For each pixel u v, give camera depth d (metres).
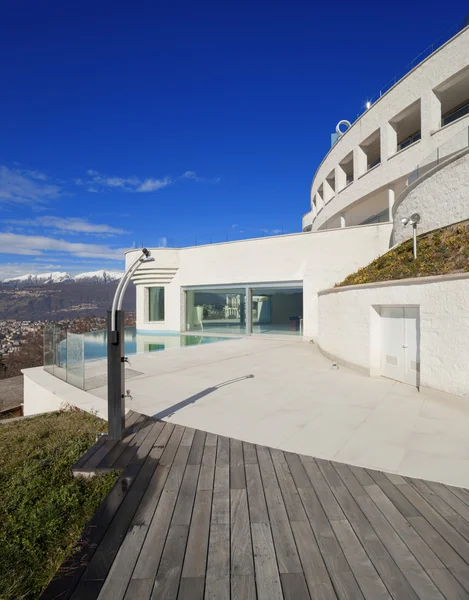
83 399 7.67
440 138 16.28
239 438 5.21
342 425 5.71
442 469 4.17
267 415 6.25
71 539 3.09
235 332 20.97
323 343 13.30
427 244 10.30
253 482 3.91
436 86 16.52
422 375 7.43
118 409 5.17
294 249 19.08
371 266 12.64
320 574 2.55
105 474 4.18
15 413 13.81
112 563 2.69
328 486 3.81
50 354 10.59
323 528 3.08
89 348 11.98
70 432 5.98
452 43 15.76
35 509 3.57
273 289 19.95
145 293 23.97
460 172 10.09
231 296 21.09
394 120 19.19
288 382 8.80
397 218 14.00
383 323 9.19
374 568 2.60
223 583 2.48
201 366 11.18
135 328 24.45
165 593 2.40
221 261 21.19
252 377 9.45
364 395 7.48
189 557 2.74
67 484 4.04
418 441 5.01
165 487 3.81
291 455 4.61
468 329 6.36
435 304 7.08
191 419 6.07
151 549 2.83
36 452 5.12
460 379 6.50
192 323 22.73
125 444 5.01
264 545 2.86
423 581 2.48
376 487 3.78
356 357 10.00
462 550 2.79
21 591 2.55
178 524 3.15
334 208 24.75
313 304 18.55
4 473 4.55
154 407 6.77
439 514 3.28
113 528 3.12
